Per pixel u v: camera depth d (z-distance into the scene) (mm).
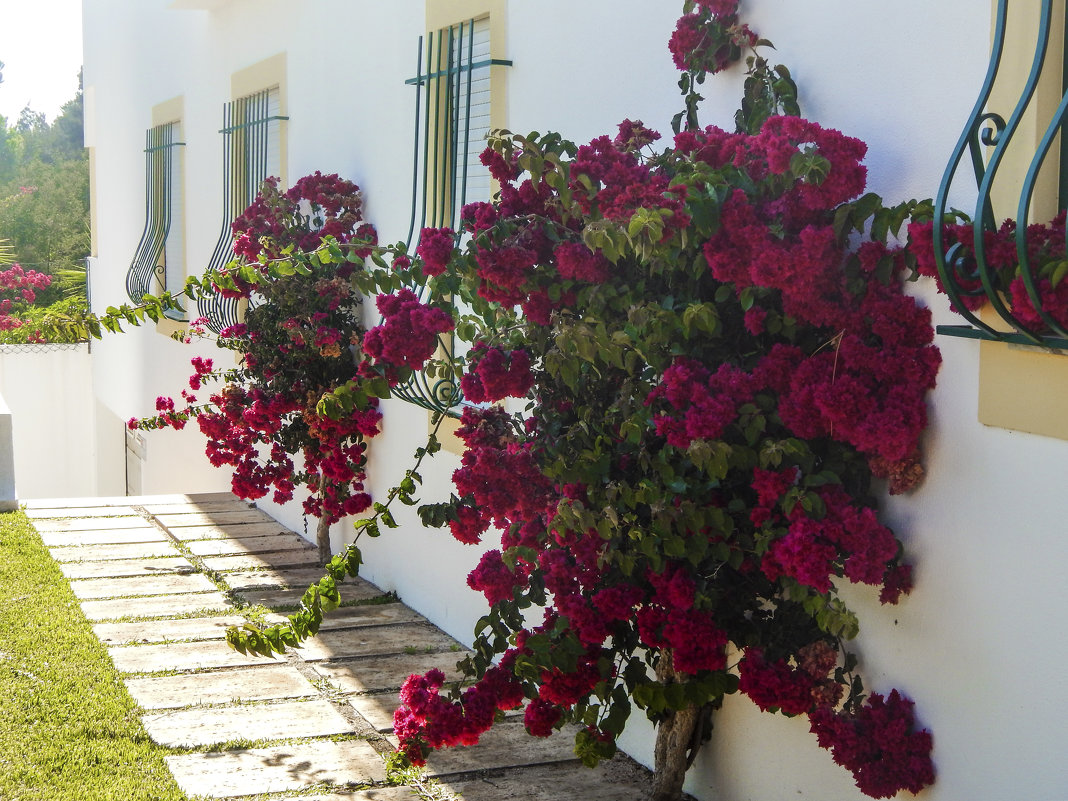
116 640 5016
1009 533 2439
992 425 2463
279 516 7715
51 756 3711
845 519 2596
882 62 2775
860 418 2574
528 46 4477
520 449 3104
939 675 2645
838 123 2930
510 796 3590
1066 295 2152
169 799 3420
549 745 4039
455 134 4984
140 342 11711
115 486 13906
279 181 7523
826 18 2957
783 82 2990
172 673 4605
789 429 2723
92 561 6461
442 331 2990
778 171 2578
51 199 22359
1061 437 2283
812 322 2699
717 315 2777
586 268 2859
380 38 5895
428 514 3195
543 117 4391
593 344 2797
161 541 7023
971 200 2520
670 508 2748
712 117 3473
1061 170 2393
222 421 6355
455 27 5105
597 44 4016
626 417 2920
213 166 8992
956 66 2555
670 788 3439
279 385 6164
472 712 3045
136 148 11758
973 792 2555
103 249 13961
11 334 13312
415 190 5250
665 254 2703
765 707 2809
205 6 8633
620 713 3021
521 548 3080
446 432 5105
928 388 2645
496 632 3232
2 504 7840
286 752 3838
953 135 2570
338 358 6145
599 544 2930
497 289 2979
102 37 13516
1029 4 2369
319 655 4895
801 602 2789
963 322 2529
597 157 2949
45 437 14867
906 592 2709
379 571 6121
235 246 6281
